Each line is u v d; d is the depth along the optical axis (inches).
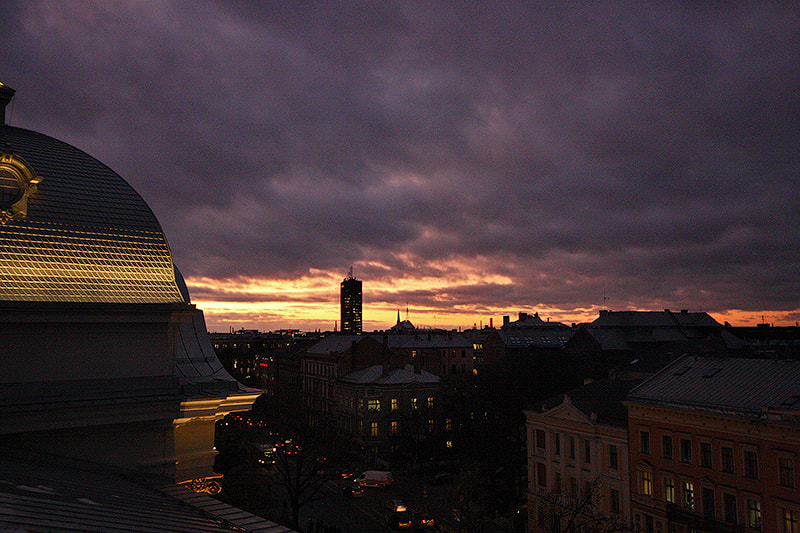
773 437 1493.6
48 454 873.5
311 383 4685.0
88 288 960.9
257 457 2425.0
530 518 2266.2
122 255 1020.5
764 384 1664.6
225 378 1180.5
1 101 1087.6
